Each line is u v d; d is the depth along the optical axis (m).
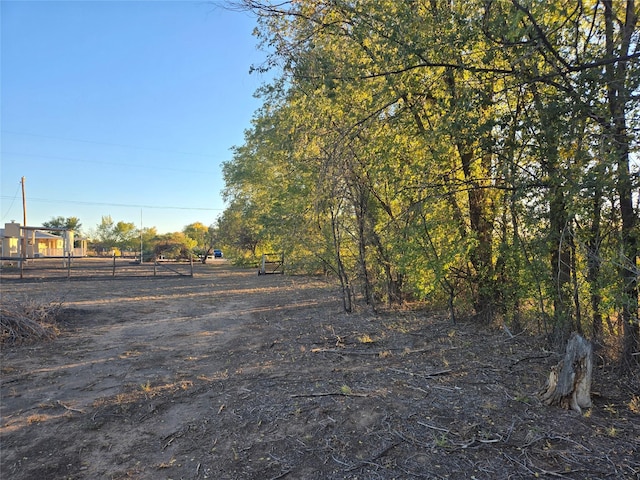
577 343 4.30
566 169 4.92
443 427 3.84
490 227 7.71
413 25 5.55
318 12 6.80
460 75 6.14
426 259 7.78
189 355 7.01
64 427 4.23
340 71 6.23
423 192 7.44
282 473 3.25
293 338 7.99
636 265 4.62
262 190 23.80
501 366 5.67
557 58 4.42
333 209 10.09
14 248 37.88
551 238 5.62
